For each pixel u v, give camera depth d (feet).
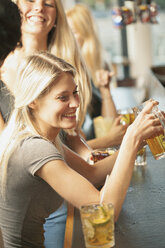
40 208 6.23
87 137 11.66
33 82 6.11
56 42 9.59
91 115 12.25
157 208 6.17
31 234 6.25
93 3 31.96
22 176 6.00
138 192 6.77
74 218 6.30
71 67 6.24
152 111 6.20
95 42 16.25
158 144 6.63
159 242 5.25
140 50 32.24
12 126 6.28
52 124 6.23
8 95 8.16
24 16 9.05
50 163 5.86
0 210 6.31
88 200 5.75
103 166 7.49
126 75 32.12
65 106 6.16
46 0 9.05
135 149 6.05
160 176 7.38
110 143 9.27
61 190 5.85
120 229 5.65
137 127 6.08
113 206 5.34
